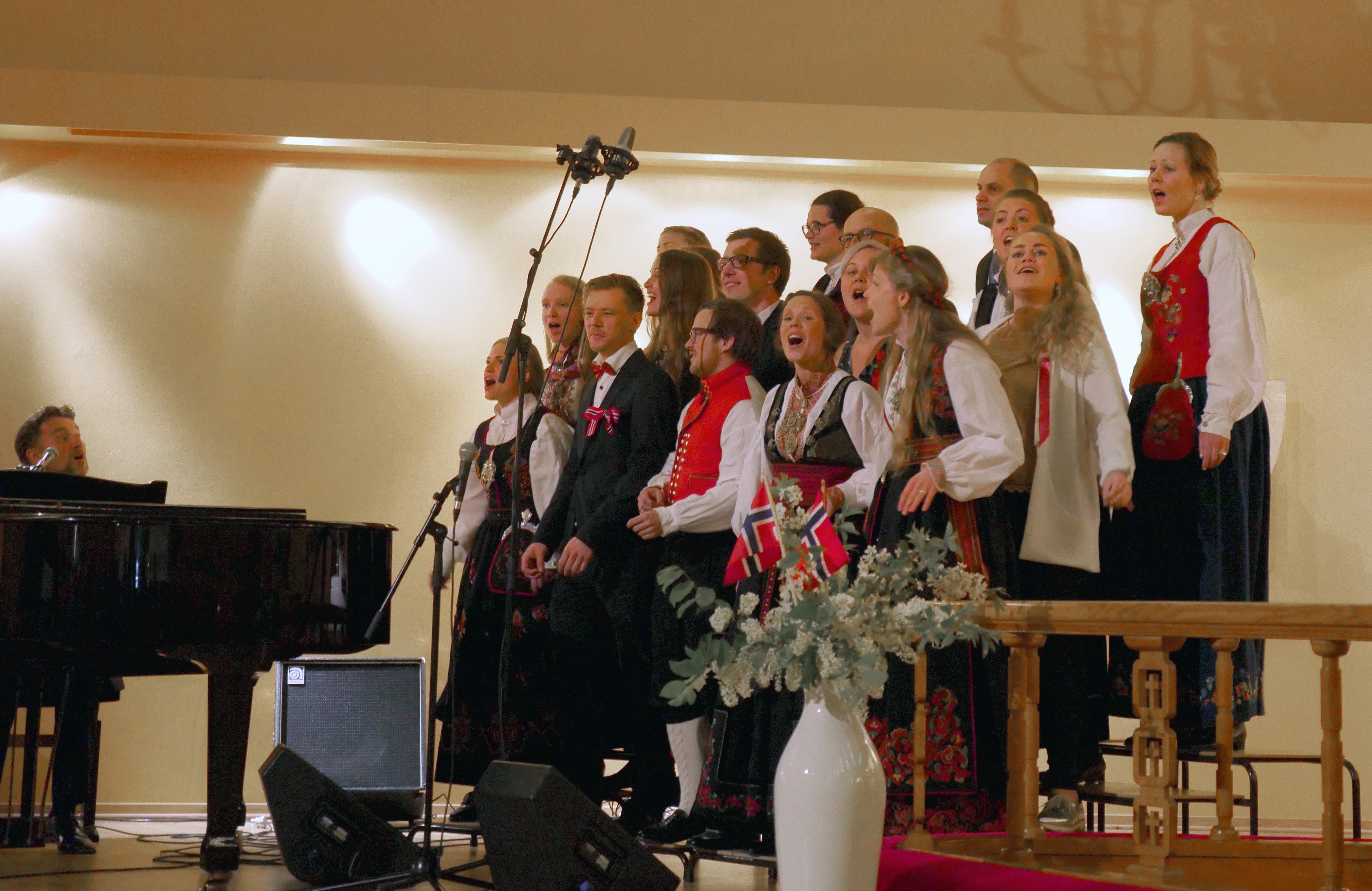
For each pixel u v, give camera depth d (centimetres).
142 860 452
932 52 630
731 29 630
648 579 416
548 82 628
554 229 634
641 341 629
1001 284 425
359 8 623
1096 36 630
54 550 357
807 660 250
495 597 460
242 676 374
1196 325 391
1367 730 594
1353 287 631
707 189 635
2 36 613
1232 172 614
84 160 626
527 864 306
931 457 340
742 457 394
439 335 629
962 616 249
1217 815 280
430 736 365
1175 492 381
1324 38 630
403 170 634
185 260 625
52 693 491
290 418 622
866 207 521
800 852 248
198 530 365
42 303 620
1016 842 281
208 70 619
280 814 364
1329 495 621
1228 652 275
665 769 450
